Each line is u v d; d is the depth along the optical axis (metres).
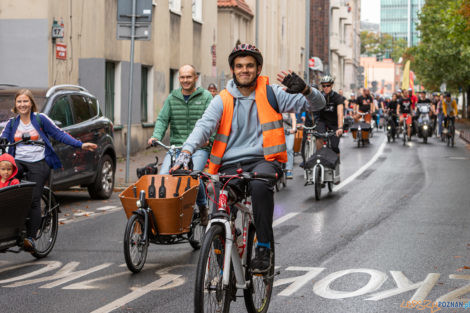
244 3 43.22
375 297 6.71
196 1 32.72
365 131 29.33
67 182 12.55
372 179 17.36
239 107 5.73
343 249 8.96
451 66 57.81
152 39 26.73
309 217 11.61
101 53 22.14
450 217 11.52
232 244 5.32
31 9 18.98
